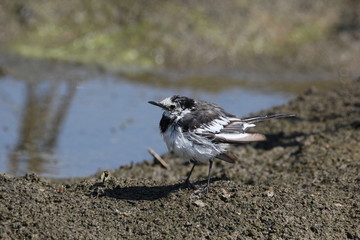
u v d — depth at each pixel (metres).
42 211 8.98
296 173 12.14
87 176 12.77
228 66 22.62
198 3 24.64
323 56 23.56
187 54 22.75
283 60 23.19
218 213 9.36
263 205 9.65
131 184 10.68
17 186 9.68
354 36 24.72
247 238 8.70
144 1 24.31
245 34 23.88
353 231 9.09
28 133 15.48
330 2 26.55
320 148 13.27
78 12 23.78
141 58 22.42
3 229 8.34
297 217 9.37
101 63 21.94
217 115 10.68
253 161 13.27
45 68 21.08
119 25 23.59
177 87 20.23
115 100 18.64
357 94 16.98
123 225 8.90
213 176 12.38
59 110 17.44
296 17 25.38
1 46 22.17
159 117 17.31
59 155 14.13
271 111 16.41
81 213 9.12
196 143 10.32
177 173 13.13
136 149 14.85
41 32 23.05
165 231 8.77
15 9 23.34
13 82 19.59
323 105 16.34
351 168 11.86
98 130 16.05
